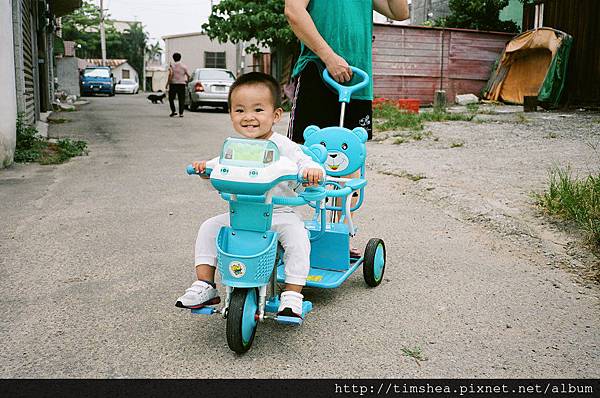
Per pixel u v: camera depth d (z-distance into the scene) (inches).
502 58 655.1
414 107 573.6
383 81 668.7
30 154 316.2
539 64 625.3
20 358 108.7
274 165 106.1
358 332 119.3
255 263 106.1
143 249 169.9
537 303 132.0
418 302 133.6
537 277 147.2
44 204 220.4
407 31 668.1
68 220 199.0
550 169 252.4
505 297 135.5
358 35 152.9
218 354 110.6
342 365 106.5
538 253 161.5
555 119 458.6
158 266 156.3
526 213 188.4
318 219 149.7
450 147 333.1
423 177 250.8
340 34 151.5
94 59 2342.5
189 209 214.4
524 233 173.8
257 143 107.5
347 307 131.4
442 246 171.9
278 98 119.7
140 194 237.6
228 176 104.7
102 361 107.8
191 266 156.6
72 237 180.2
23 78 390.3
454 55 689.6
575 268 150.6
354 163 140.4
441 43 682.8
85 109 732.0
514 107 611.2
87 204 220.8
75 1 718.5
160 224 195.2
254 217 108.6
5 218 200.8
